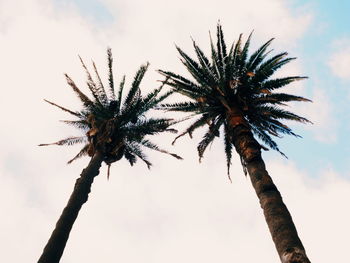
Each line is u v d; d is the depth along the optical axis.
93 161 14.18
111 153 15.07
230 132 13.02
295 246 8.17
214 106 14.87
